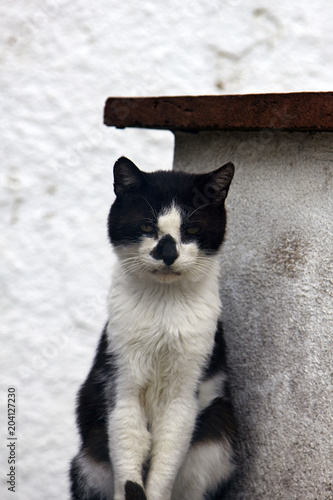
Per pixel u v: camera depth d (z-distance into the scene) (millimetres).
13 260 3967
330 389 2141
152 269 2246
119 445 2279
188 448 2363
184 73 3896
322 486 2137
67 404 3811
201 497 2461
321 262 2211
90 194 3936
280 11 3832
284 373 2312
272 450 2328
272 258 2404
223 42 3877
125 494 2170
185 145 2789
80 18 3961
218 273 2473
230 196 2613
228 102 2381
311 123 2189
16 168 4004
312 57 3818
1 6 4043
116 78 3932
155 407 2373
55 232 3951
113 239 2389
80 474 2512
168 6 3891
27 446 3809
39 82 3996
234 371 2533
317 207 2254
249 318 2482
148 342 2301
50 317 3904
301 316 2268
